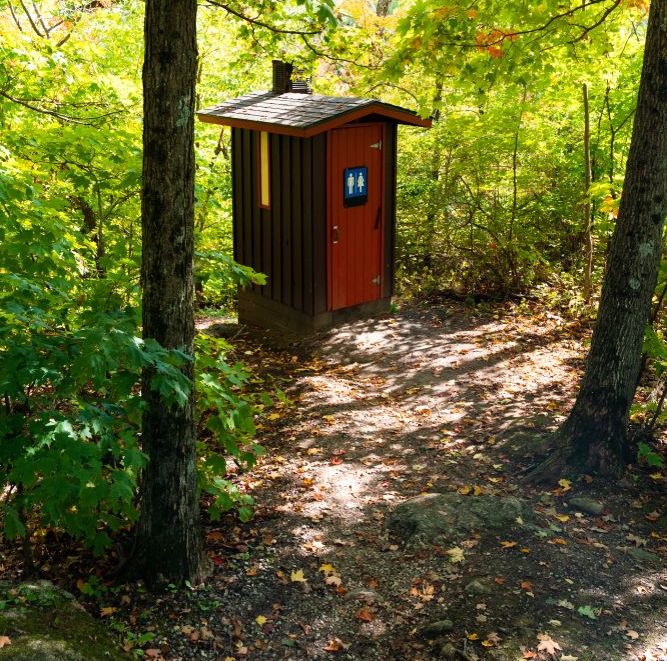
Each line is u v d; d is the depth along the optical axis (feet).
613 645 14.56
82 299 17.04
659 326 25.94
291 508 20.42
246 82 49.08
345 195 33.35
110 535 18.57
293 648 15.05
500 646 14.53
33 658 12.61
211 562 17.56
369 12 40.27
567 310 35.68
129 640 14.98
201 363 18.13
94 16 42.98
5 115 25.34
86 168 22.74
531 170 38.55
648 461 20.70
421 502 19.54
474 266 39.04
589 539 18.26
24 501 14.58
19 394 13.17
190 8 14.17
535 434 23.31
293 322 34.91
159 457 16.02
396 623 15.58
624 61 34.06
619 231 20.06
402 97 46.19
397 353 31.73
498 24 27.27
